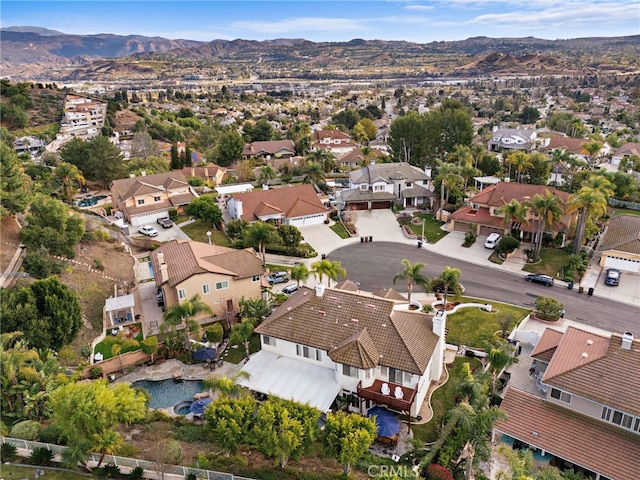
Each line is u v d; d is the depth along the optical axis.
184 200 91.94
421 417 38.12
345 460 28.28
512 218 71.75
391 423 34.69
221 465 30.84
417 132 113.25
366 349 37.12
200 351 45.50
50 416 34.59
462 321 53.16
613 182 95.12
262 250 70.19
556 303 53.41
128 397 29.69
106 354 47.53
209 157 151.00
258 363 41.62
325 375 39.44
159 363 46.38
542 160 101.75
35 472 29.27
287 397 37.00
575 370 35.78
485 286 62.31
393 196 92.12
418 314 42.72
